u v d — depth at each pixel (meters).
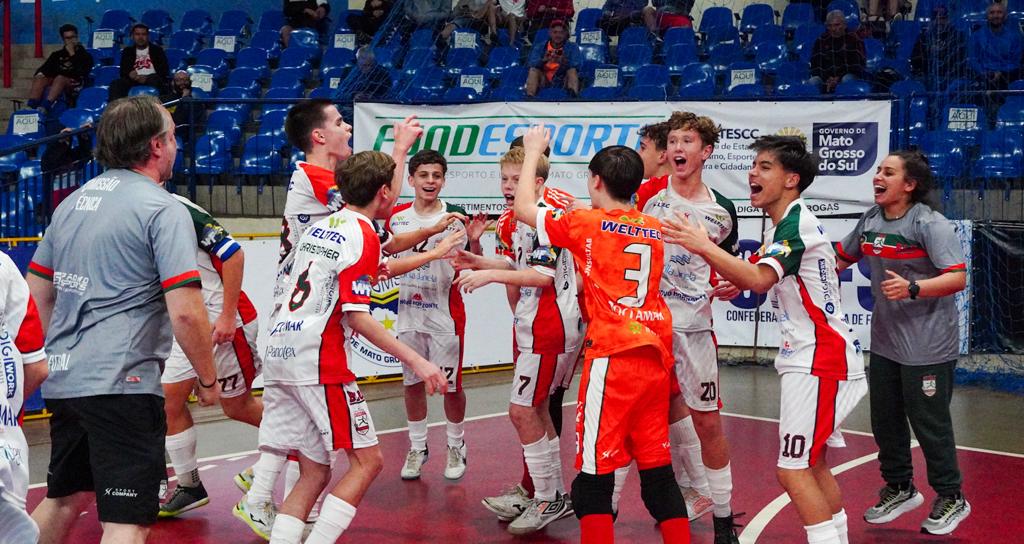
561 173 9.84
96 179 3.48
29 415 7.70
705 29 13.47
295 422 4.05
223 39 14.63
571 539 4.82
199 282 3.37
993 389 8.82
